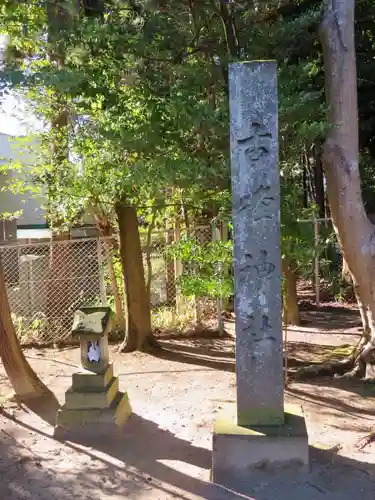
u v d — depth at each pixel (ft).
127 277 24.13
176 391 18.66
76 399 14.92
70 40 17.63
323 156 18.67
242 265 12.37
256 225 12.23
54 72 16.38
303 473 12.27
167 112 16.83
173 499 11.46
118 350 24.21
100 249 26.05
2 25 19.57
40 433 15.10
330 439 14.46
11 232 41.32
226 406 15.93
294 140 16.56
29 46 20.86
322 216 41.45
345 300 35.12
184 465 13.05
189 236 23.52
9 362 17.66
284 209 16.62
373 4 26.14
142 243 28.37
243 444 12.25
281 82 16.98
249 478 12.24
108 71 17.79
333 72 18.02
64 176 24.29
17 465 13.12
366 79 27.89
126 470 12.83
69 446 14.23
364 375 19.30
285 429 12.44
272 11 21.27
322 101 21.07
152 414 16.49
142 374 20.74
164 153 17.02
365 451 13.69
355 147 18.38
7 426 15.61
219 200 17.56
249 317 12.46
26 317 26.43
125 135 17.04
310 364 21.13
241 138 12.17
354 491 11.74
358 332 27.09
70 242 25.61
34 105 24.95
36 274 27.07
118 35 17.34
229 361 22.33
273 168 12.13
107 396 14.99
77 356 23.80
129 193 21.77
